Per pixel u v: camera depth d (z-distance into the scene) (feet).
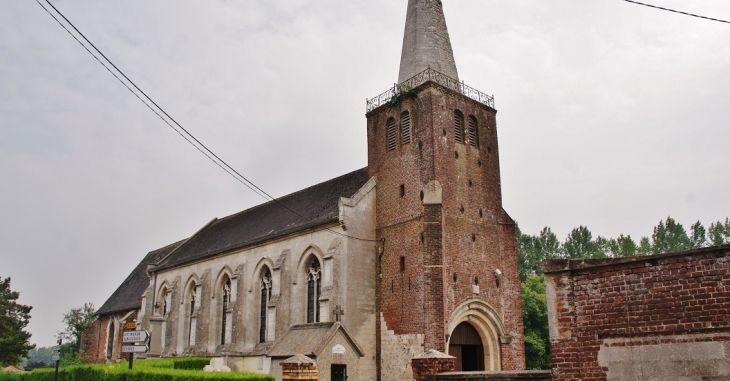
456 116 129.70
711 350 39.22
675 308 41.29
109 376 91.30
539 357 201.98
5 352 229.86
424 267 114.21
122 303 226.99
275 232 148.56
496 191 132.05
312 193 163.43
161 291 200.85
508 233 130.41
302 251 136.36
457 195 122.52
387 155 132.57
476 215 125.39
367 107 142.31
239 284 155.43
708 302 39.86
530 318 211.20
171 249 227.81
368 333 121.39
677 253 41.83
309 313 132.77
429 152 121.39
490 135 135.44
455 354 116.06
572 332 46.09
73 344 339.57
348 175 153.17
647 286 42.93
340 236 125.49
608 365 43.83
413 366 63.46
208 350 164.45
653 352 41.81
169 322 185.16
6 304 237.25
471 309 118.11
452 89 129.18
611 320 44.27
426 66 134.21
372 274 126.31
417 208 120.57
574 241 309.83
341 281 120.57
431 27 139.13
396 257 122.52
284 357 97.71
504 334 121.49
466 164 127.03
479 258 122.83
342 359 90.07
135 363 116.06
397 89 133.18
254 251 155.02
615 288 44.50
